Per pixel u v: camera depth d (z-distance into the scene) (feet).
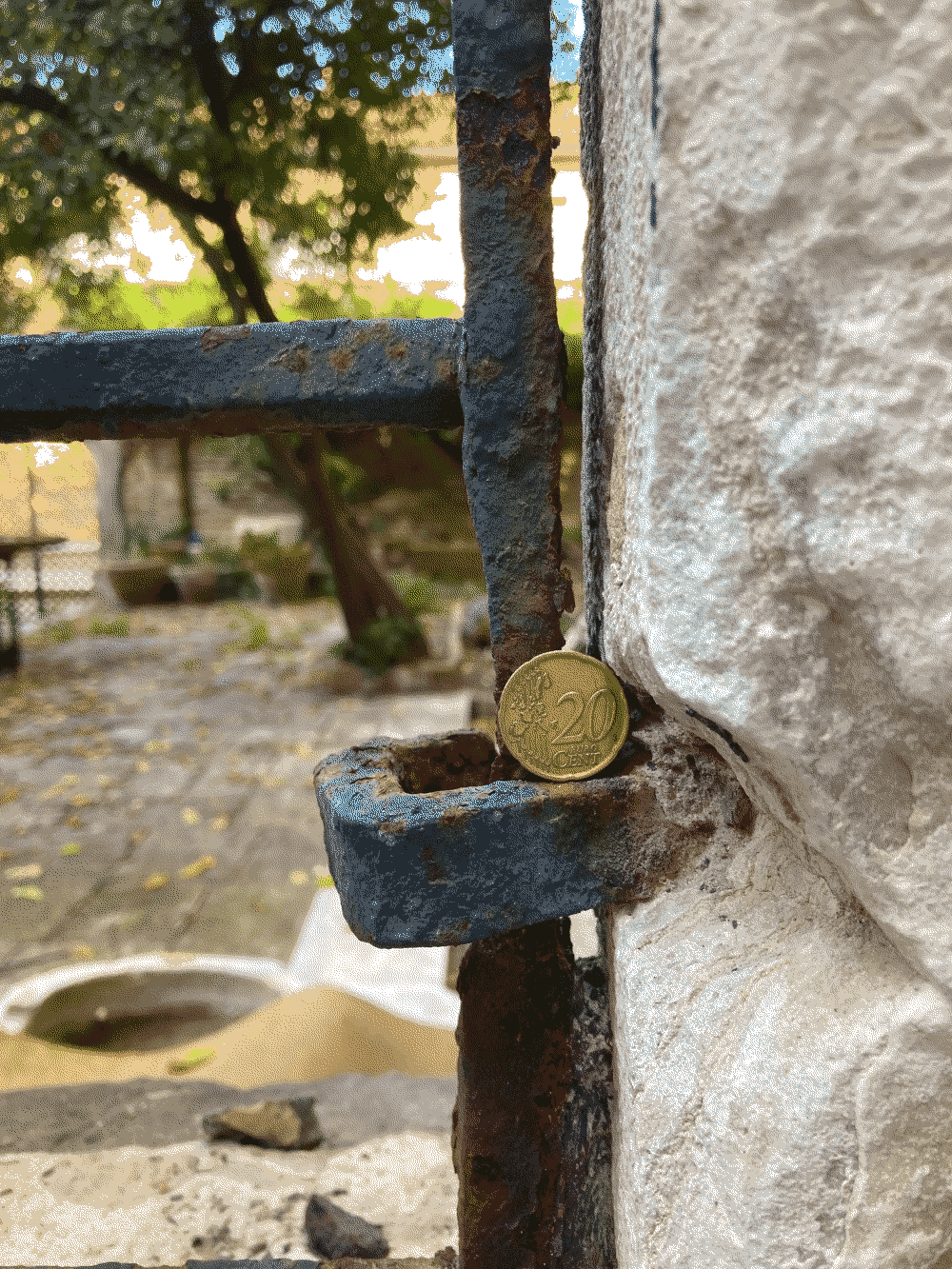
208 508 43.19
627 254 2.27
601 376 2.68
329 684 23.99
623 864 2.48
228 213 12.92
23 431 2.55
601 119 2.63
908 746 2.00
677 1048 2.29
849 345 1.86
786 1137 2.06
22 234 12.01
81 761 19.35
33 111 10.43
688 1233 2.23
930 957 2.01
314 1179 5.17
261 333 2.48
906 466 1.86
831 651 2.01
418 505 36.86
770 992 2.20
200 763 19.07
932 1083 2.02
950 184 1.80
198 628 32.71
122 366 2.47
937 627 1.88
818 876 2.32
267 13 10.52
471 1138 2.86
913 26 1.77
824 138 1.81
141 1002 10.16
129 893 13.64
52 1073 7.20
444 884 2.33
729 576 2.02
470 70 2.40
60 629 31.71
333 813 2.37
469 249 2.45
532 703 2.52
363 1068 7.39
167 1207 4.87
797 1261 2.06
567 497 18.43
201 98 10.70
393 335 2.51
